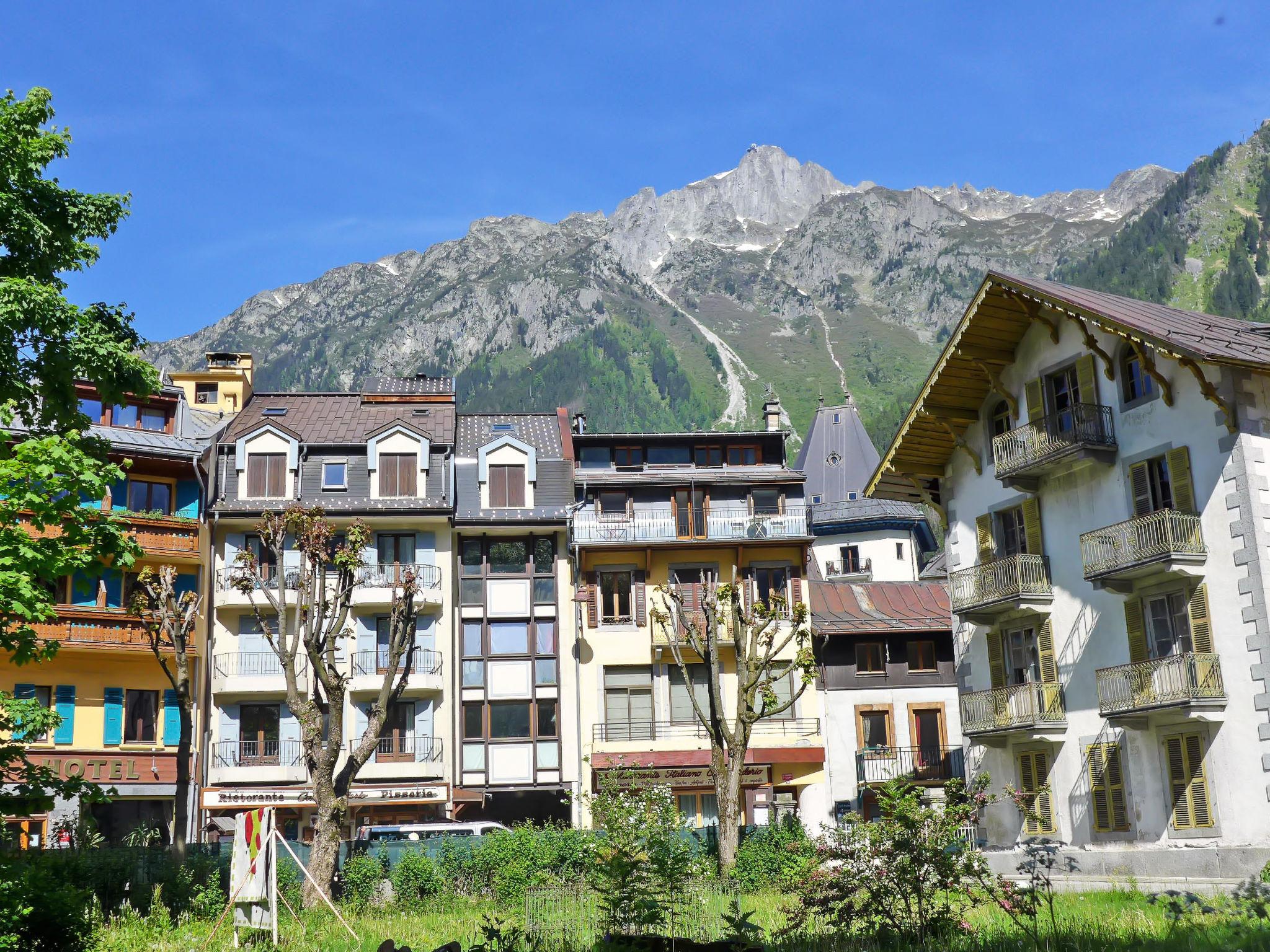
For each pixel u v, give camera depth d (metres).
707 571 53.41
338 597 33.88
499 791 50.22
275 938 22.09
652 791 30.45
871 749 52.06
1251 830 30.67
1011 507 39.12
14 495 20.02
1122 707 33.84
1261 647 30.88
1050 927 18.50
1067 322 37.06
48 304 22.48
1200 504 32.72
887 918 18.98
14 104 24.81
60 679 45.38
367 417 55.47
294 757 49.03
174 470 49.16
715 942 16.62
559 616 52.22
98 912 24.80
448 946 17.28
